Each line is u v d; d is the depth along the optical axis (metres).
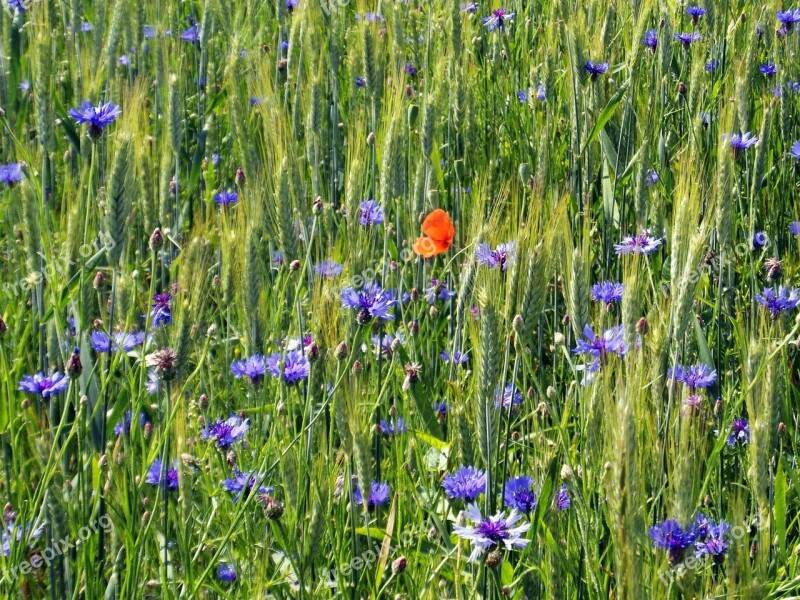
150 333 2.73
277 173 2.82
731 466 2.80
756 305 2.92
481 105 3.38
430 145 3.05
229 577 2.68
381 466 2.76
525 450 2.74
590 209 3.09
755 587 2.50
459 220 3.09
